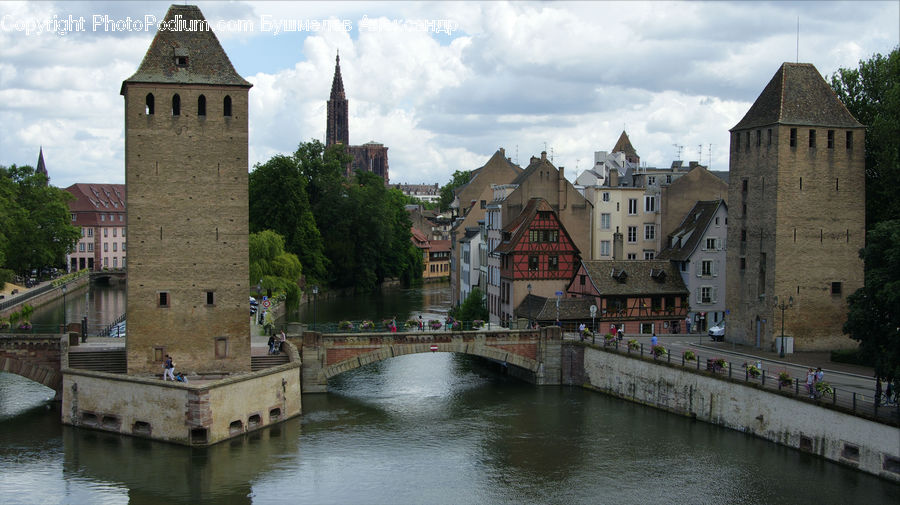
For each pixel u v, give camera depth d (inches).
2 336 2394.2
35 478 1819.6
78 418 2193.7
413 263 6569.9
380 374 3048.7
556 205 3646.7
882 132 2645.2
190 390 1998.0
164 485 1796.3
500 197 4153.5
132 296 2258.9
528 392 2728.8
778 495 1716.3
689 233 3341.5
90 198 7480.3
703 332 3213.6
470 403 2566.4
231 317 2324.1
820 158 2630.4
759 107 2726.4
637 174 4212.6
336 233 5472.4
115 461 1926.7
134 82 2228.1
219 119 2299.5
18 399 2524.6
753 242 2721.5
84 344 2549.2
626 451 2053.4
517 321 2923.2
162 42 2308.1
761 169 2679.6
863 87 2950.3
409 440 2158.0
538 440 2160.4
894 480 1691.7
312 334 2632.9
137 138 2251.5
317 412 2426.2
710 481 1822.1
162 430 2053.4
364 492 1784.0
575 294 3316.9
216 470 1888.5
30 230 5216.5
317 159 5639.8
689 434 2171.5
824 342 2642.7
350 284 5625.0
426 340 2704.2
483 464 1972.2
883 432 1712.6
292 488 1798.7
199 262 2299.5
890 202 2743.6
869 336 1844.2
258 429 2212.1
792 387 2020.2
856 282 2664.9
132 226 2253.9
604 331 3117.6
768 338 2645.2
